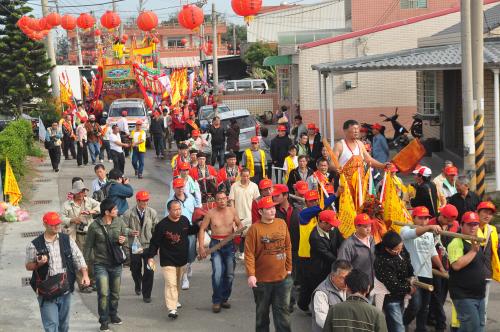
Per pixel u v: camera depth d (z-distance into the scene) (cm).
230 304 1217
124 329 1109
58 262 952
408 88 3228
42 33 2556
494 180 1988
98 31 5719
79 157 2748
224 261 1181
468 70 1476
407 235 991
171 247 1145
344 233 1048
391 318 937
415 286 944
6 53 3691
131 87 4284
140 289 1284
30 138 2928
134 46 5188
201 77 6159
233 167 1566
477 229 956
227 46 9475
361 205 1065
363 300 701
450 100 2472
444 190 1365
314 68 2225
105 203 1085
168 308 1152
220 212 1177
